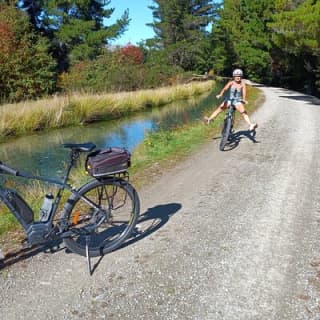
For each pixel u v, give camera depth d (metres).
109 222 4.42
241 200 5.91
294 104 20.17
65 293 3.64
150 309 3.38
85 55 42.62
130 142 14.96
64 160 12.31
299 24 21.56
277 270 3.95
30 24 30.80
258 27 44.25
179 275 3.88
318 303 3.43
